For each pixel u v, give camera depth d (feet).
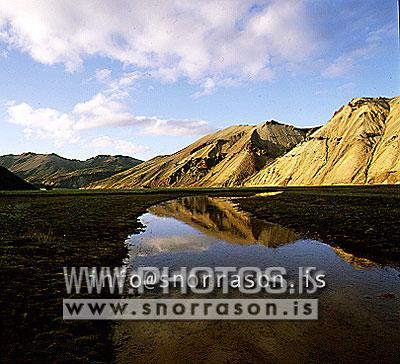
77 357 29.45
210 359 29.09
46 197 254.47
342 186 420.77
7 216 118.83
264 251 71.15
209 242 82.23
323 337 32.73
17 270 51.70
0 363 27.86
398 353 29.53
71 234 85.71
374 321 36.11
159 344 31.86
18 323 34.83
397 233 78.95
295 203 172.24
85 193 323.57
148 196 283.18
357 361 28.40
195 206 188.96
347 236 81.30
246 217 132.77
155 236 90.74
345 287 47.44
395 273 53.67
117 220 118.73
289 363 28.32
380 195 208.64
